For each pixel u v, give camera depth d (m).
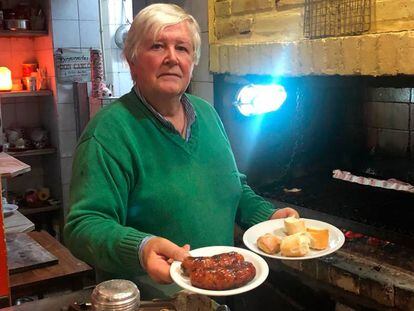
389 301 1.39
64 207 3.83
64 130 3.78
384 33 1.47
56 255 2.10
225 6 2.03
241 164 2.12
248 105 2.01
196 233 1.33
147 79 1.27
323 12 1.65
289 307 1.81
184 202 1.31
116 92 4.03
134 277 1.32
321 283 1.58
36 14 3.70
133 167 1.27
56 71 3.69
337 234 1.31
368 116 2.13
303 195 2.01
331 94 2.19
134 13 2.42
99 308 0.96
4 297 1.50
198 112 1.44
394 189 1.98
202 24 2.18
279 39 1.83
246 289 0.99
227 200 1.42
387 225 1.65
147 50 1.26
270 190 2.10
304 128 2.22
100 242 1.13
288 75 1.79
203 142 1.39
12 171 1.96
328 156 2.32
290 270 1.68
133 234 1.12
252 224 1.51
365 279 1.43
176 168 1.32
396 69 1.45
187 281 1.02
